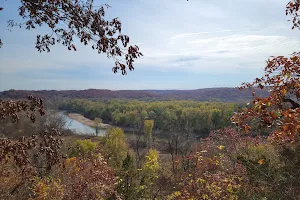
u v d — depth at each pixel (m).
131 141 45.88
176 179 11.05
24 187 8.32
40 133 4.44
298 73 4.32
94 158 9.91
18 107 4.04
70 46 3.64
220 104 73.81
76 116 89.56
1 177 7.41
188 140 28.66
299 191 7.73
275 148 9.74
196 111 58.47
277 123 3.74
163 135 54.06
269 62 4.77
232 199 8.00
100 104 94.19
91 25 3.30
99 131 68.50
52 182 8.80
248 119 4.05
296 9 5.70
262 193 8.62
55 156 4.45
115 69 3.45
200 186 8.19
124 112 78.94
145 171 11.00
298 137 5.68
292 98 4.16
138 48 3.39
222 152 12.05
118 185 10.84
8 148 4.04
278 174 8.71
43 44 3.62
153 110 75.06
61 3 3.23
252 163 9.63
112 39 3.34
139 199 10.57
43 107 4.30
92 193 8.40
